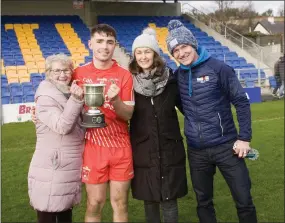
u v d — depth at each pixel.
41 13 18.19
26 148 7.77
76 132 2.91
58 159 2.87
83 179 2.93
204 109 3.04
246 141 2.99
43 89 2.87
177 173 3.13
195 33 20.09
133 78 3.06
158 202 3.17
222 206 4.60
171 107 3.12
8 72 13.98
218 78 3.01
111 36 2.85
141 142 3.08
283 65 15.34
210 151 3.10
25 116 11.02
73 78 2.96
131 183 3.14
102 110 2.84
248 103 3.04
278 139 8.21
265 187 5.26
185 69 3.07
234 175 3.07
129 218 4.30
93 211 2.95
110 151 2.88
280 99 14.98
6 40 16.16
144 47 2.95
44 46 16.30
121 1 19.89
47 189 2.87
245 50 19.25
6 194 5.15
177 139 3.16
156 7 20.80
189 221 4.23
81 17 18.91
